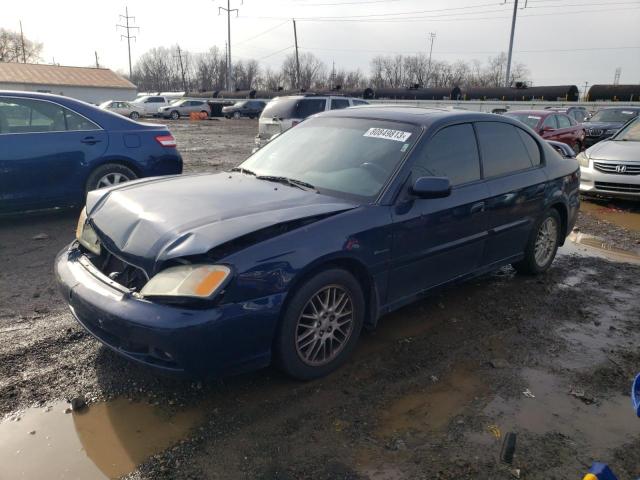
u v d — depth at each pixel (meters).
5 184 5.88
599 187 8.86
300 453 2.52
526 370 3.38
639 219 8.20
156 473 2.37
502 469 2.45
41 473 2.36
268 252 2.75
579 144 15.17
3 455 2.46
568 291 4.83
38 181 6.09
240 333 2.66
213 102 44.84
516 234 4.62
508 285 4.92
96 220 3.26
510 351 3.63
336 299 3.14
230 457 2.48
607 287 4.98
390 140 3.77
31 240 5.73
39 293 4.26
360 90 34.78
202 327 2.54
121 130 6.68
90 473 2.37
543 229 5.06
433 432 2.71
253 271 2.68
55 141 6.15
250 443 2.58
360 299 3.26
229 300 2.62
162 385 3.04
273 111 13.81
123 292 2.74
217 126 31.02
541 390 3.16
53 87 48.16
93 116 6.51
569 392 3.14
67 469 2.39
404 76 80.06
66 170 6.25
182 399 2.92
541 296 4.66
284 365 2.95
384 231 3.29
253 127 30.23
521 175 4.57
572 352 3.65
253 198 3.29
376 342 3.68
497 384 3.20
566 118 14.73
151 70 101.88
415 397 3.02
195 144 18.34
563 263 5.72
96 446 2.54
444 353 3.56
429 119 3.90
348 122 4.16
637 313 4.37
